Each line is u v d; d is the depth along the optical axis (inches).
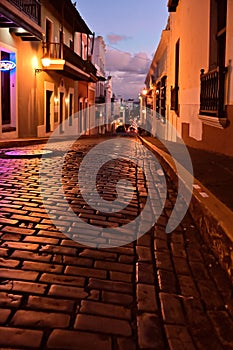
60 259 142.6
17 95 639.8
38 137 732.0
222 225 142.0
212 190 197.9
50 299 112.7
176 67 568.4
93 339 95.5
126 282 129.3
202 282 131.9
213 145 329.1
